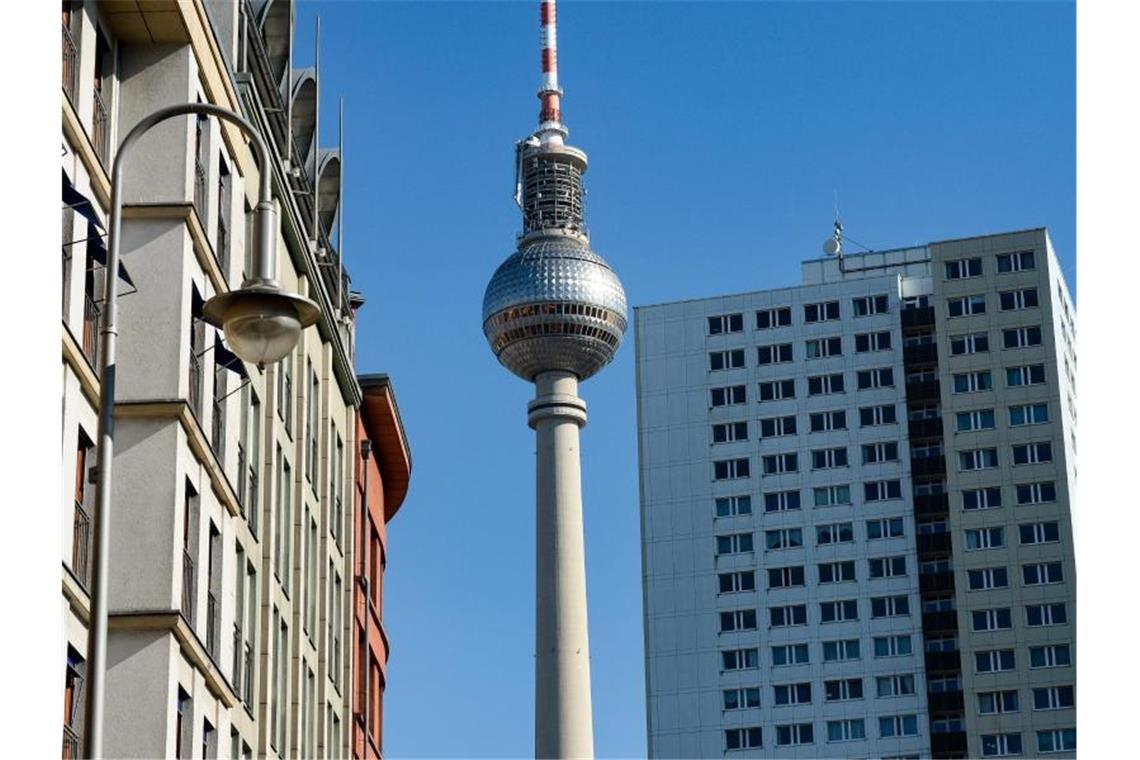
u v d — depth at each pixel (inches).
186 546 1796.3
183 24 1787.6
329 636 2842.0
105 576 948.0
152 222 1764.3
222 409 2015.3
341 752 2935.5
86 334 1660.9
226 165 2054.6
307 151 2758.4
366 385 3447.3
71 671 1514.5
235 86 2063.2
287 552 2496.3
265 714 2219.5
